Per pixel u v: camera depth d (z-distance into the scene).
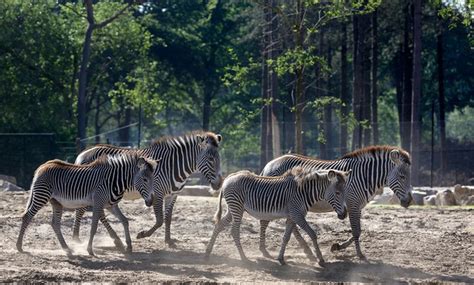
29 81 41.44
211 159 16.33
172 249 16.19
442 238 17.77
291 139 40.16
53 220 15.73
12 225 18.39
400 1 39.00
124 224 15.60
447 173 35.41
